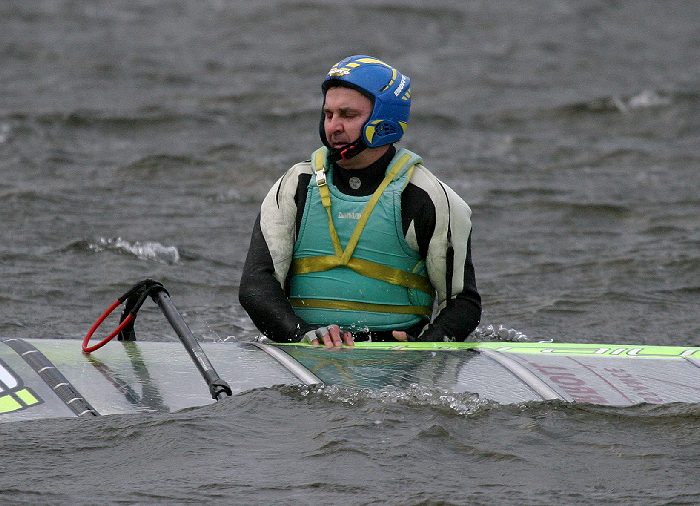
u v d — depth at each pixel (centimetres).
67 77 6425
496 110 6038
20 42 7619
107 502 1344
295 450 1483
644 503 1361
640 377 1722
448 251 1861
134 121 5219
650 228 3697
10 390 1614
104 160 4459
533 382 1681
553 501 1362
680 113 6047
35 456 1455
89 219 3509
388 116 1823
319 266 1878
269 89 6259
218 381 1617
